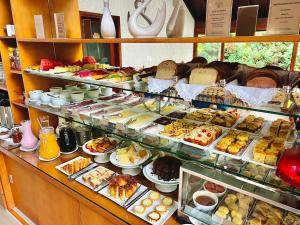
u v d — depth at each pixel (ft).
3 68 6.57
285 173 2.70
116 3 4.89
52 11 5.98
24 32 5.61
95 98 6.15
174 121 4.57
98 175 4.70
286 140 3.34
